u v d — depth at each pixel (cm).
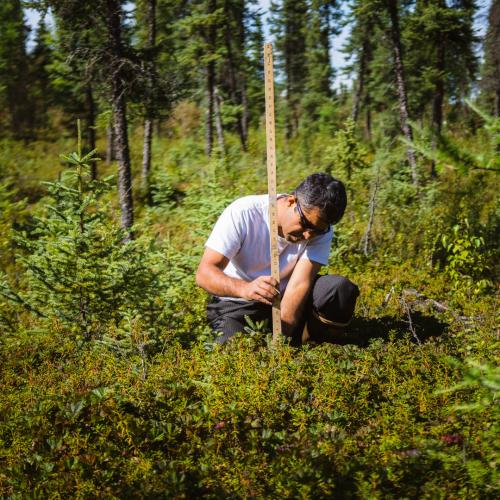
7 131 4181
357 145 1238
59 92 2486
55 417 291
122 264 455
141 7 2316
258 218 392
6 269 741
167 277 593
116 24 1268
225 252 391
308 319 420
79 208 470
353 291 409
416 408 301
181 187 2123
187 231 1131
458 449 259
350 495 227
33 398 329
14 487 250
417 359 361
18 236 492
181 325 454
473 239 678
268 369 328
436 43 2330
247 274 409
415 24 2269
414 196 1175
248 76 3722
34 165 2888
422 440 255
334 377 315
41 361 420
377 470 234
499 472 230
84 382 345
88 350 422
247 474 247
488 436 252
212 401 310
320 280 416
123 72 1284
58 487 243
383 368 340
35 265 458
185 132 4119
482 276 661
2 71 4275
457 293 604
